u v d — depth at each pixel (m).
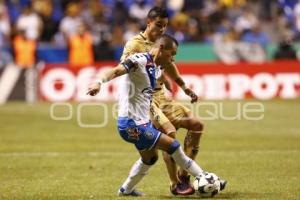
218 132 46.75
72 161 35.88
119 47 74.62
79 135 46.28
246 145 41.09
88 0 82.19
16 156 37.66
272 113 56.59
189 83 65.88
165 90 28.03
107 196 26.66
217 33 80.25
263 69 66.75
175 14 83.12
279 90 67.00
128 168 33.72
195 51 73.75
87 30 78.31
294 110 58.41
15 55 73.31
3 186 29.00
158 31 26.23
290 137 44.31
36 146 41.50
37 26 77.19
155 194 27.09
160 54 26.44
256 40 77.81
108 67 65.62
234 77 66.31
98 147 40.97
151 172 32.22
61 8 82.50
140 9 81.44
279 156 36.75
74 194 27.14
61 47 74.00
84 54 73.00
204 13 82.06
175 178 26.61
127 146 41.38
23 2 82.19
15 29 77.19
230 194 26.70
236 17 82.56
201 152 38.56
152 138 25.00
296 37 83.25
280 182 29.23
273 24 85.75
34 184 29.47
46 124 51.56
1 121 53.22
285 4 86.25
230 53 73.62
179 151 25.17
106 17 80.56
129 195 26.75
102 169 33.41
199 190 25.50
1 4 79.88
